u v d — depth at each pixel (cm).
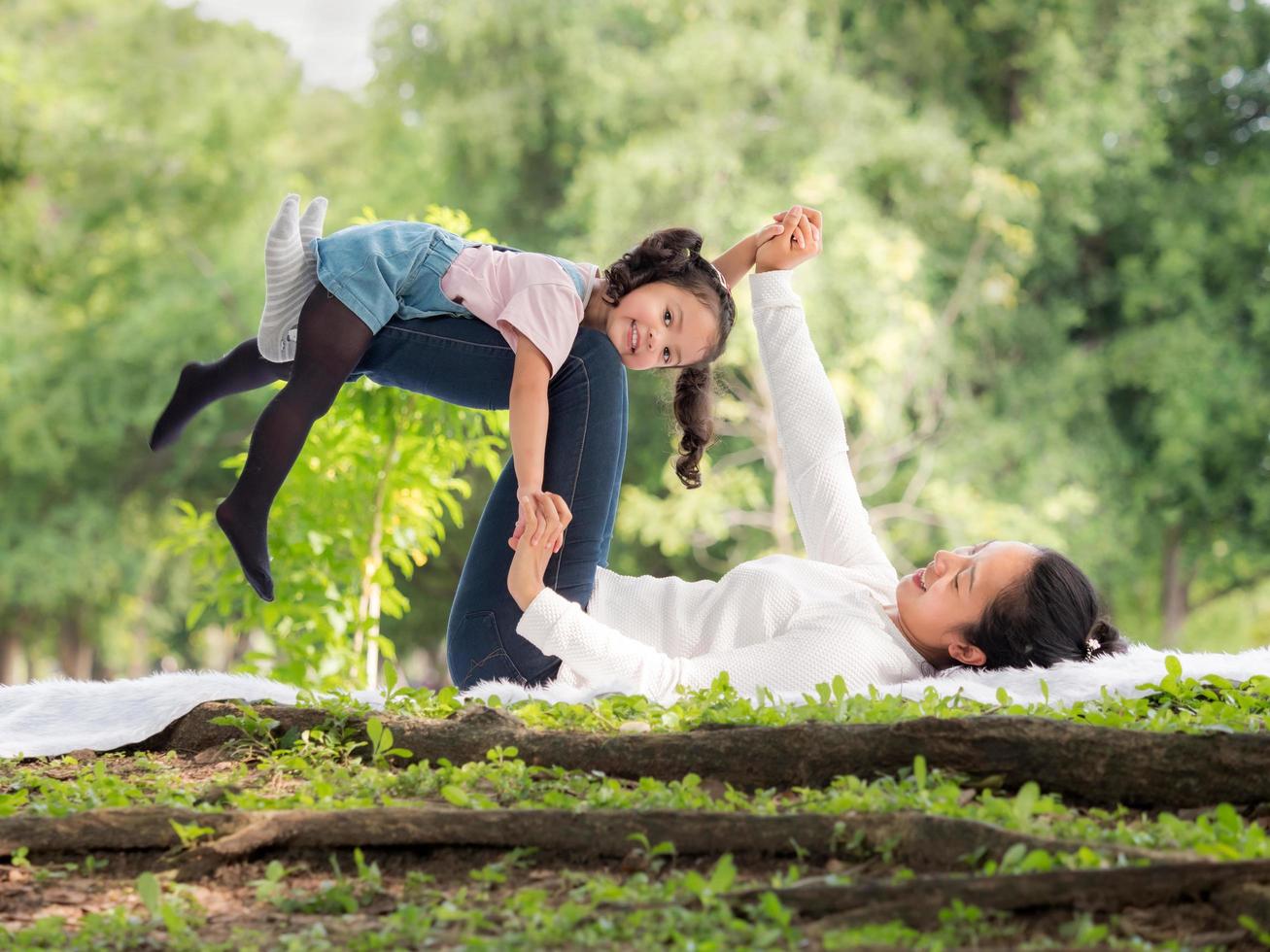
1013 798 315
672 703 405
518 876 287
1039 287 2159
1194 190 2141
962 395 2055
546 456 484
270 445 473
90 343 2247
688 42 2031
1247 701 380
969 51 2162
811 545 542
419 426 694
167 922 257
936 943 236
